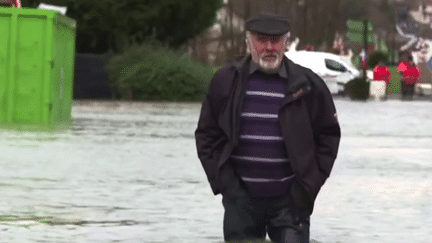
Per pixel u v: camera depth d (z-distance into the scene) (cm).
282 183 827
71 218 1137
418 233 1070
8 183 1481
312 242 1001
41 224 1085
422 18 10919
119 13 5775
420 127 3403
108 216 1158
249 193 834
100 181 1534
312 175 804
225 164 825
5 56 3055
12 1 3453
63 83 3259
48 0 5606
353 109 5056
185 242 984
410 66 7256
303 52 6706
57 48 3131
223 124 810
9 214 1158
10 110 3067
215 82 818
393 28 10519
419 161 2039
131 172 1684
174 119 3622
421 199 1375
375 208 1274
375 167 1889
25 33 3055
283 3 9200
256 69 816
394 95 8369
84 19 5734
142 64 5831
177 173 1681
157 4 5862
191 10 6078
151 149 2200
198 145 828
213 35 8750
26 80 3067
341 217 1188
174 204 1277
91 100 5759
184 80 5822
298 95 797
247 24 802
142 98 5869
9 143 2266
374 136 2886
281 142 816
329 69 6700
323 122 812
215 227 1085
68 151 2089
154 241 988
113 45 6191
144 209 1224
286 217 837
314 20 9181
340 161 2022
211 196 1368
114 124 3209
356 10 10219
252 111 816
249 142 820
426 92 7950
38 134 2598
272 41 795
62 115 3266
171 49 6212
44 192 1377
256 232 853
